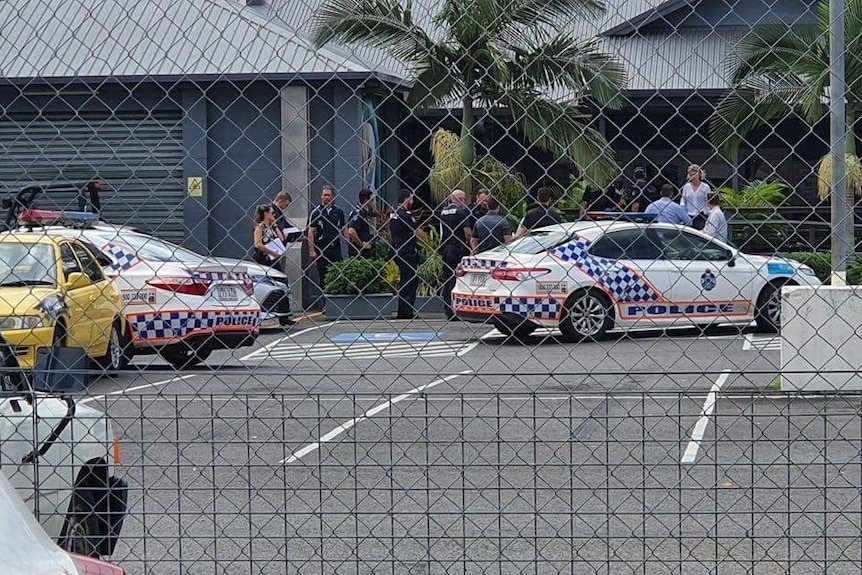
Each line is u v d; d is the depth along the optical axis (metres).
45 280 14.02
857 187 12.84
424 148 23.02
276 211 9.87
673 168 22.33
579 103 7.52
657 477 10.08
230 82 7.25
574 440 6.73
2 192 10.95
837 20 7.77
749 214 17.05
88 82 7.58
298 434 11.48
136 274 16.05
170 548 7.61
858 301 12.17
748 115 7.93
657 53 7.24
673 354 17.55
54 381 6.27
